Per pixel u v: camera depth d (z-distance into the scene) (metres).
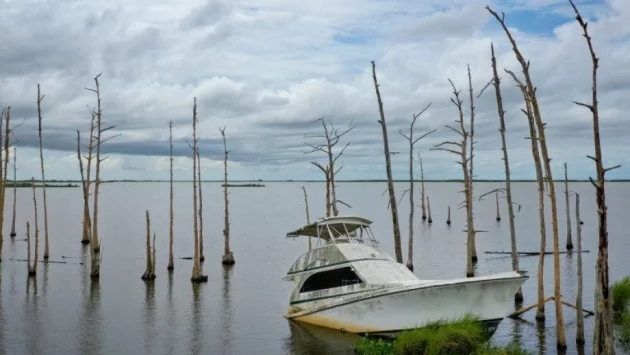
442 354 20.41
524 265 48.94
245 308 33.28
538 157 26.16
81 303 34.66
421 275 44.84
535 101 22.61
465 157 41.06
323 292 27.25
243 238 76.94
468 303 23.47
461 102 40.69
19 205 156.12
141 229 89.00
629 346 22.42
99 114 51.59
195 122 44.44
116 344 25.64
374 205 157.00
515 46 22.09
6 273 45.97
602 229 16.88
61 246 65.00
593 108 16.72
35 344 25.64
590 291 35.69
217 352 24.33
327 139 42.22
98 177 54.62
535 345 23.73
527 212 120.50
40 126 54.44
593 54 16.64
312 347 24.59
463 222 98.69
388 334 24.73
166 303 34.75
